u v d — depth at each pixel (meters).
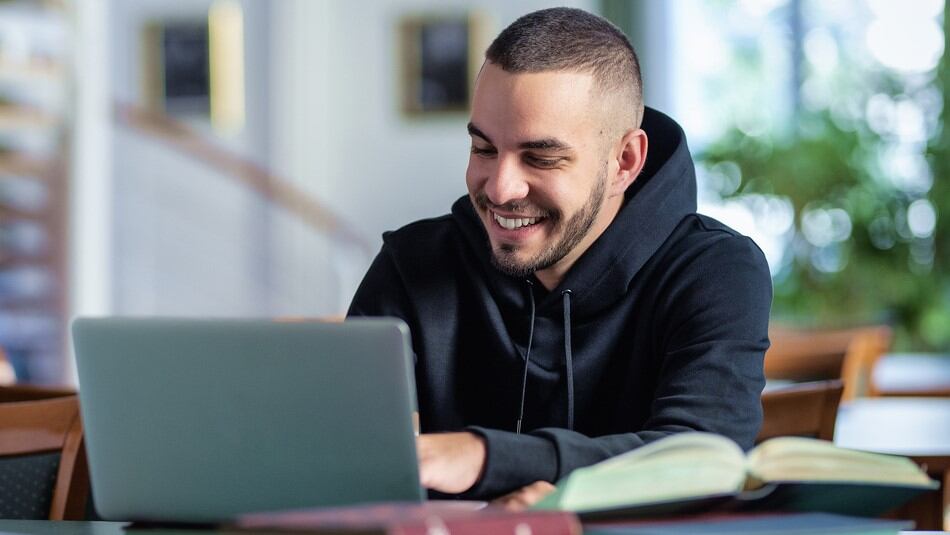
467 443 1.36
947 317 6.47
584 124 1.69
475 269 1.97
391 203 8.31
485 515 1.10
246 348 1.27
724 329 1.78
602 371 1.92
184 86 8.48
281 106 8.30
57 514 1.98
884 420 3.06
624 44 1.78
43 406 1.99
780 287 6.57
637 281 1.91
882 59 6.53
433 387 1.99
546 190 1.69
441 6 8.19
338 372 1.24
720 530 1.17
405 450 1.24
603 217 1.89
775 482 1.24
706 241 1.90
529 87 1.66
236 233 8.38
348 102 8.37
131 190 8.34
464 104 8.16
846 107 6.59
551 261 1.76
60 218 7.05
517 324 1.96
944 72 6.39
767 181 6.56
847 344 3.88
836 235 6.53
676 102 7.03
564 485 1.16
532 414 1.95
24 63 7.00
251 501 1.31
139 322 1.32
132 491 1.36
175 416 1.32
